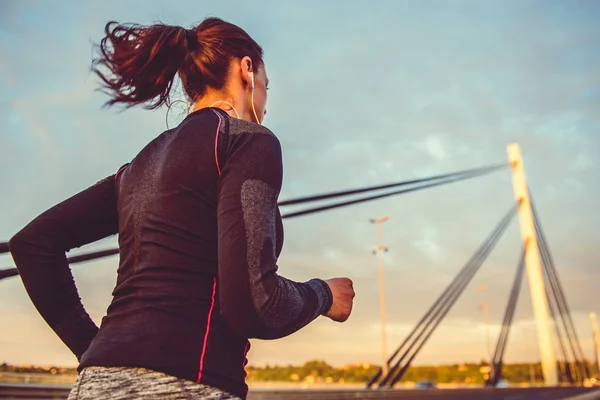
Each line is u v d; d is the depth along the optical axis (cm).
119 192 134
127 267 121
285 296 113
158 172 126
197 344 108
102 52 143
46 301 137
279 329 113
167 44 141
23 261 134
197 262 116
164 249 116
